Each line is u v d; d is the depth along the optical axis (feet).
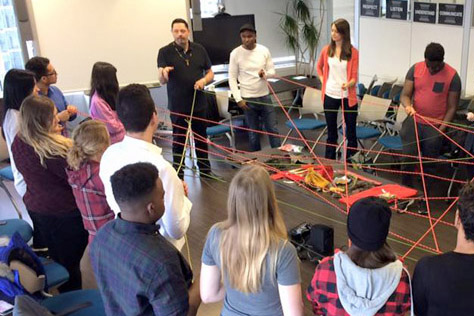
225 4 26.73
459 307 5.34
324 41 27.22
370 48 24.00
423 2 20.59
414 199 11.60
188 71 15.49
